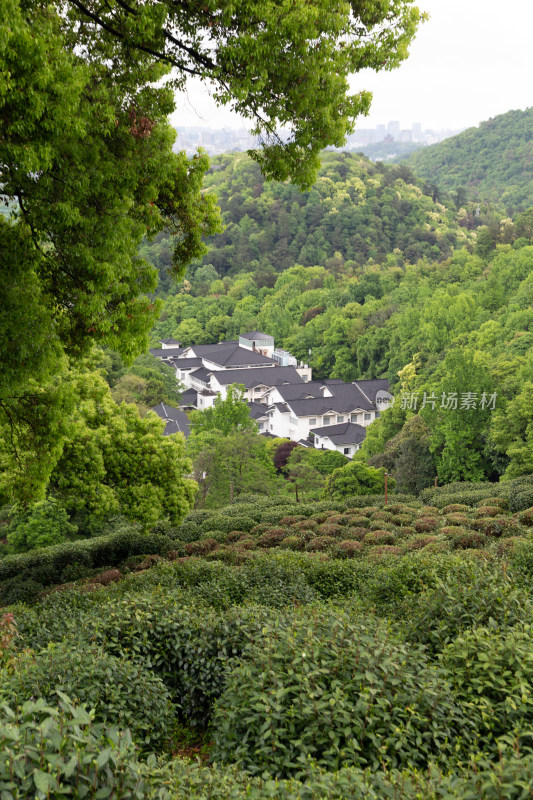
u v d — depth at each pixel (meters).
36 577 19.75
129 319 9.91
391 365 85.06
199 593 10.43
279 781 4.82
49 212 7.96
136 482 18.78
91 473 17.58
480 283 94.75
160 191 10.70
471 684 6.31
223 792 4.57
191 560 13.97
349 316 107.62
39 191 7.85
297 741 5.52
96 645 7.46
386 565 14.70
